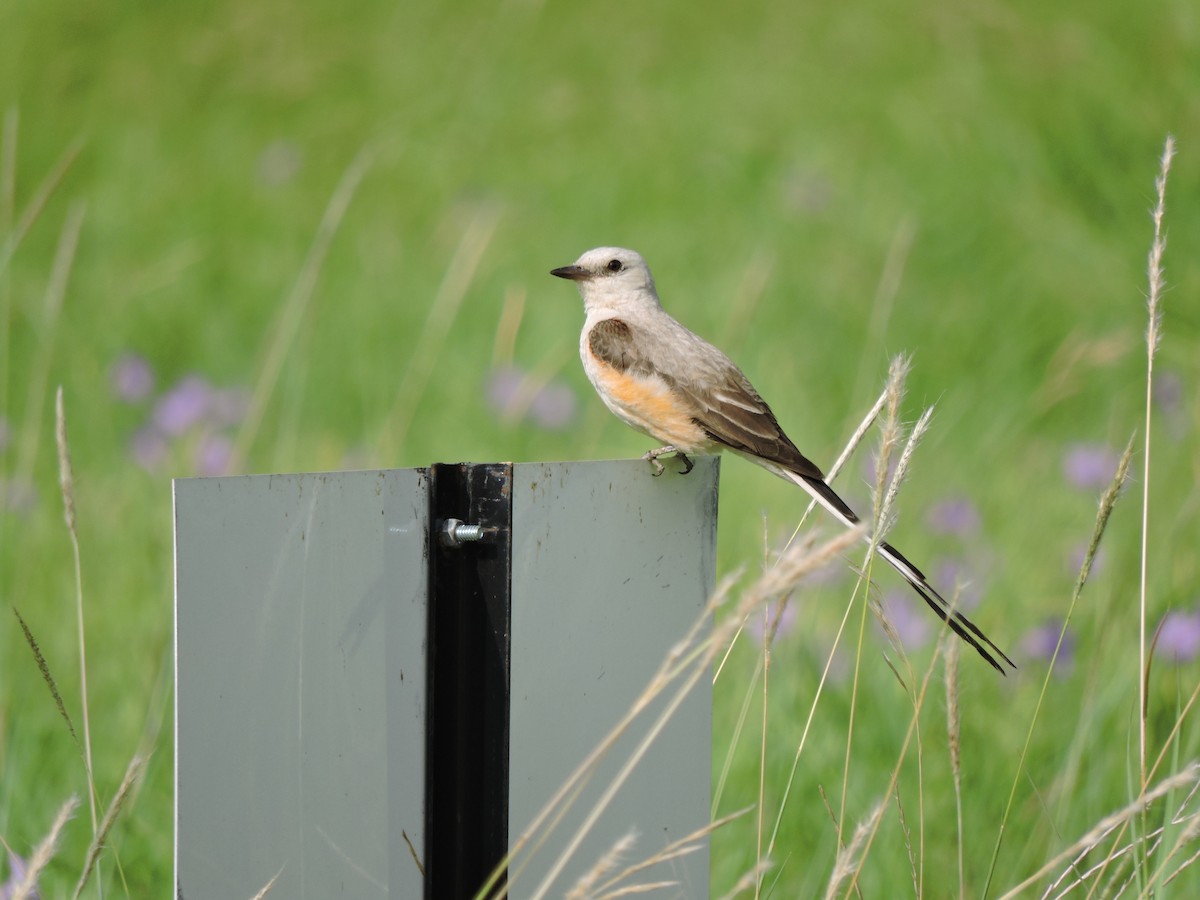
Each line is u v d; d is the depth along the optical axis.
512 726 4.78
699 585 5.65
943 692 8.38
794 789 7.80
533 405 13.20
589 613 5.11
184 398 12.13
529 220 18.83
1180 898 6.49
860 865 4.91
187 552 3.88
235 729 4.04
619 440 13.07
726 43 24.19
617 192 19.66
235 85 23.75
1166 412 12.99
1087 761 7.84
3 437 10.77
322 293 15.99
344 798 4.39
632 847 5.32
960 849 5.23
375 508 4.47
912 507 11.12
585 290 9.92
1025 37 19.75
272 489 4.12
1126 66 17.95
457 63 23.78
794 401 13.48
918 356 15.05
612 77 23.61
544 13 25.41
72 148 8.57
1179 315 14.63
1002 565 10.28
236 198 20.00
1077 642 9.15
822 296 16.14
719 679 8.66
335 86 23.88
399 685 4.59
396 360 14.77
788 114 21.30
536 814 4.92
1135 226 16.22
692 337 9.20
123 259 17.61
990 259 16.64
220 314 16.78
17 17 24.23
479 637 4.78
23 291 15.32
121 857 7.03
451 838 4.84
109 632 9.26
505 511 4.72
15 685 8.24
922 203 17.84
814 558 3.86
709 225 18.45
